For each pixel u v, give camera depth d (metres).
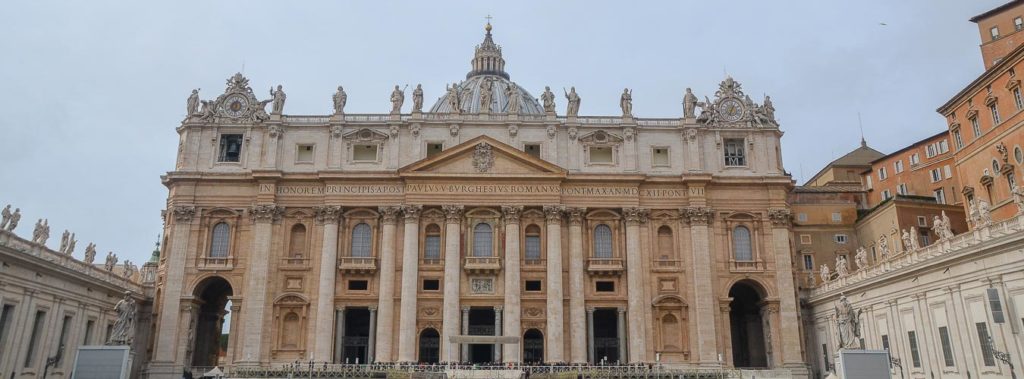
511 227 66.94
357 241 67.88
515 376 53.06
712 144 71.25
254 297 64.56
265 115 70.56
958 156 65.12
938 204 70.94
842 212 78.75
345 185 68.00
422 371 55.53
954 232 70.31
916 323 49.56
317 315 64.62
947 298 45.66
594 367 59.97
